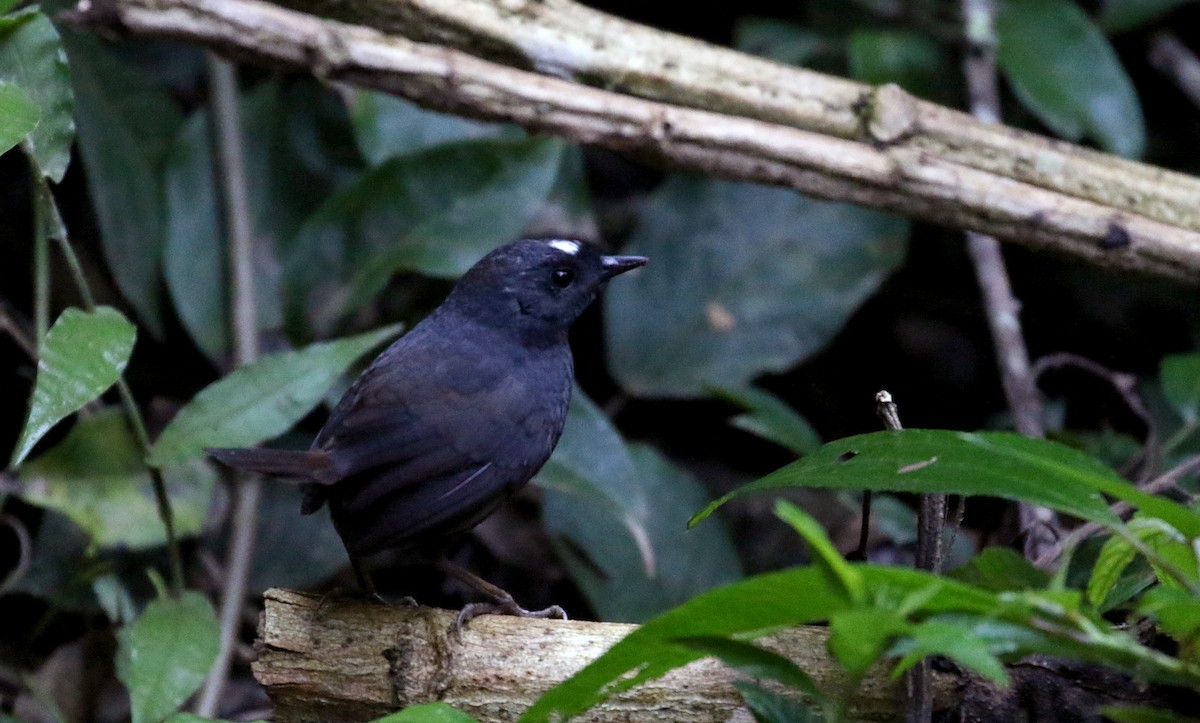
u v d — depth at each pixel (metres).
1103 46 11.20
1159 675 4.51
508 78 7.95
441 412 7.41
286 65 7.82
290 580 10.20
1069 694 5.64
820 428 13.12
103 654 9.89
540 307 8.08
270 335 11.05
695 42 8.35
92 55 11.48
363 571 7.30
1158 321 12.78
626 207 13.23
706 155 8.23
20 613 10.32
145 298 11.27
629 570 10.05
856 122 8.37
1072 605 4.19
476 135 11.16
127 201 11.32
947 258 13.32
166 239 11.00
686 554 10.18
